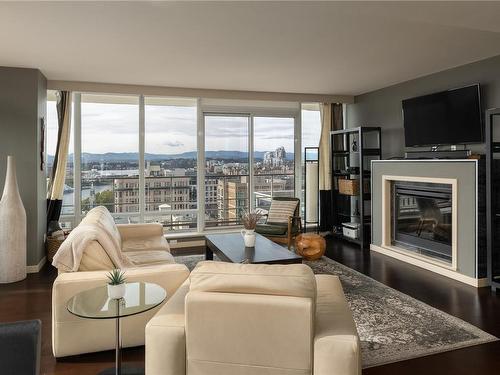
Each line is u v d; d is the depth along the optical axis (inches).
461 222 172.1
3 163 183.8
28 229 189.0
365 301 146.6
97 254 113.4
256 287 74.1
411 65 187.9
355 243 253.4
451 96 189.8
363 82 227.3
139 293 94.7
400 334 118.1
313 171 281.4
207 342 74.4
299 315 71.0
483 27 115.8
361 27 133.0
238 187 267.7
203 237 254.5
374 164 230.4
